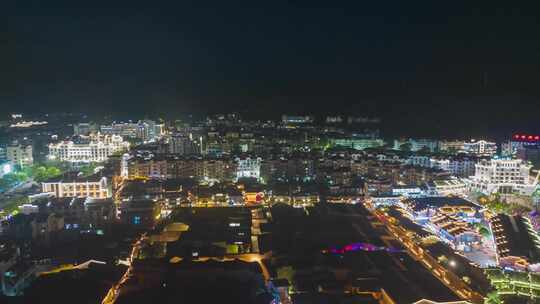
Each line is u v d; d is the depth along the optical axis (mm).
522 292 191250
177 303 174750
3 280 192750
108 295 183375
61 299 173125
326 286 188750
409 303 172250
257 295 181875
